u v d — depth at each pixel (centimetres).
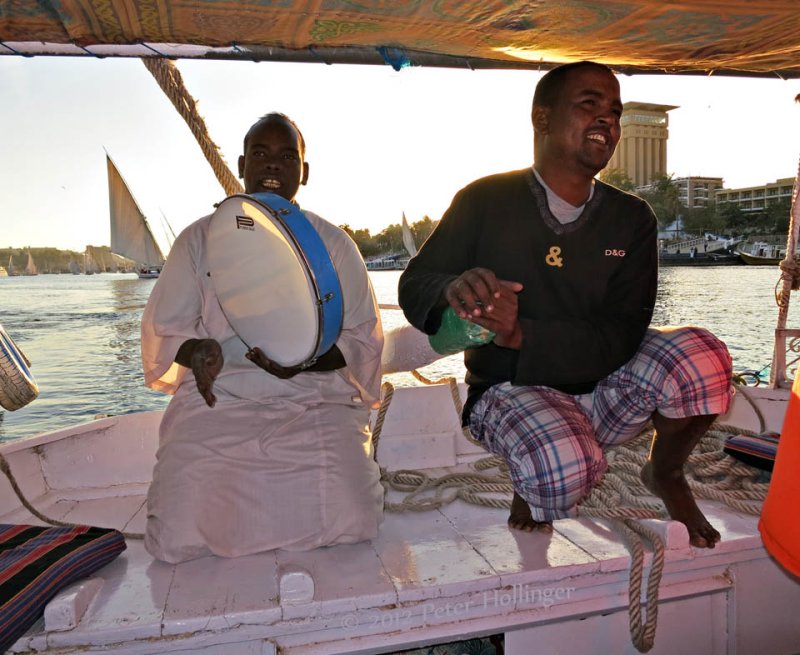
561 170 215
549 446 199
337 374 238
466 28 234
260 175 246
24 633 160
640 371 209
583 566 186
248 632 167
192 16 216
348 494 211
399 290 219
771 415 331
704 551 196
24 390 228
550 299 218
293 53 262
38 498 273
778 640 209
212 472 208
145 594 179
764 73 315
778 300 374
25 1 202
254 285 210
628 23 231
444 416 320
